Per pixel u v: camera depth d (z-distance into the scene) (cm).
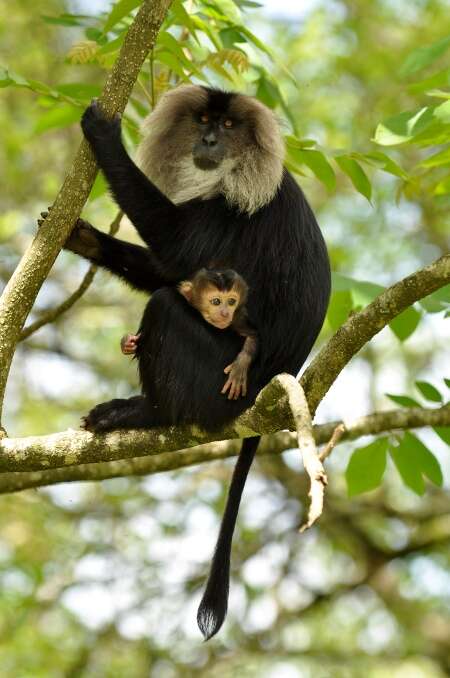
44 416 1567
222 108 768
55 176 1526
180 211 728
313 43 1639
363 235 1678
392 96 1577
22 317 622
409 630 1500
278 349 725
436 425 802
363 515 1545
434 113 621
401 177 755
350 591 1500
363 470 794
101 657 1435
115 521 1509
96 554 1463
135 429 685
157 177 796
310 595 1505
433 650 1483
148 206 706
